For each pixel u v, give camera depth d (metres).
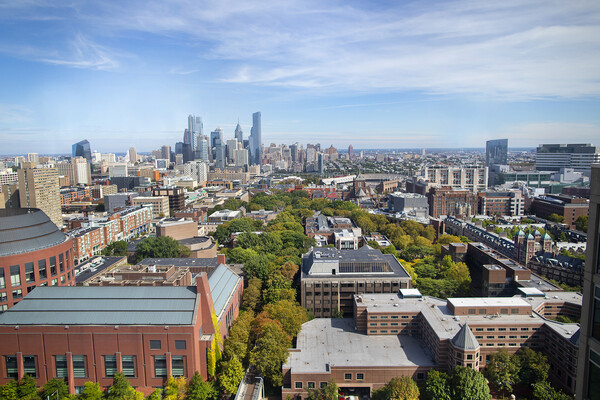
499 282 199.00
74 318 128.62
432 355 145.38
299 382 138.62
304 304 192.12
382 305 166.50
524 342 146.62
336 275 193.75
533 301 167.88
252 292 193.38
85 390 121.56
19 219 158.62
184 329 125.69
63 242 169.12
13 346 127.62
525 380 134.38
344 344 155.75
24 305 132.38
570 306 165.50
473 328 146.38
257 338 155.12
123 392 120.81
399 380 127.69
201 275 134.75
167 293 135.25
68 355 126.62
